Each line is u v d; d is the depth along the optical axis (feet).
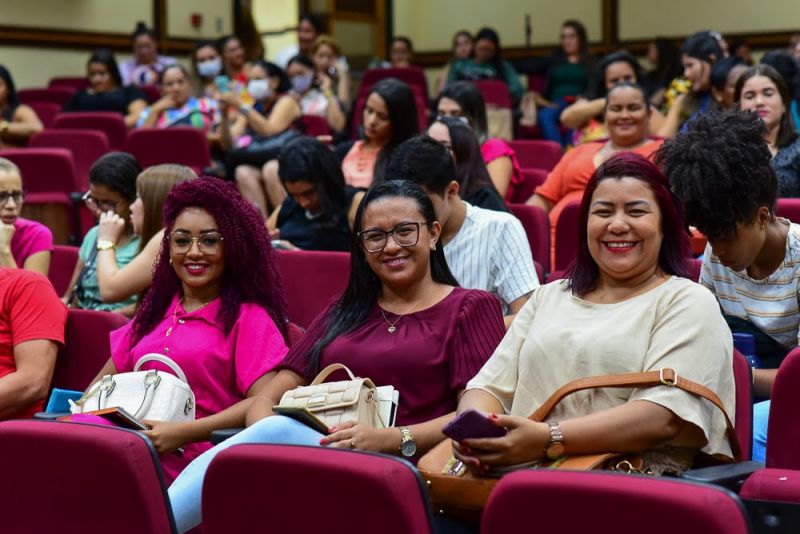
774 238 9.32
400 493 6.45
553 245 16.17
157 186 12.94
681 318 7.90
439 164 11.39
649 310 8.02
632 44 43.42
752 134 8.92
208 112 26.96
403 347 9.23
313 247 15.07
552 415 8.10
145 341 10.61
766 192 8.94
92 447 7.41
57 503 7.61
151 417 9.71
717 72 19.10
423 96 33.60
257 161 22.81
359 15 45.24
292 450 6.76
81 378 11.35
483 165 14.16
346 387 8.68
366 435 8.41
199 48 30.07
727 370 7.97
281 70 26.89
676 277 8.20
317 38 33.06
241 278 10.61
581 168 16.98
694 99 21.03
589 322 8.18
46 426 7.59
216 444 9.04
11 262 12.82
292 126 24.32
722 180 8.80
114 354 10.80
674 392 7.65
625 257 8.11
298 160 14.84
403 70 34.37
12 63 38.50
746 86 14.76
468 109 17.70
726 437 7.97
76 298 14.14
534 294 8.70
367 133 16.93
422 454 8.61
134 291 12.78
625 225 8.07
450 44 47.26
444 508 7.85
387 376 9.22
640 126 16.61
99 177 14.30
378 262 9.39
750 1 40.88
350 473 6.53
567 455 7.64
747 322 9.73
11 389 10.73
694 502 5.73
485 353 9.17
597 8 43.96
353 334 9.51
